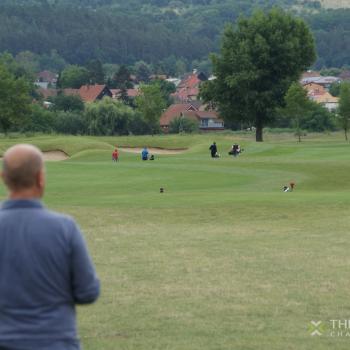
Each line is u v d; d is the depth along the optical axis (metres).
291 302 25.33
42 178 12.13
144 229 43.66
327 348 20.34
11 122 191.75
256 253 34.81
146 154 113.44
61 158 141.25
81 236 11.89
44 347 11.45
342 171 87.12
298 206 51.69
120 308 24.67
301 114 182.62
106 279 29.30
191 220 47.31
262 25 184.88
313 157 110.44
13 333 11.45
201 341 21.00
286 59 183.12
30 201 11.94
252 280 28.83
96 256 34.44
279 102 184.00
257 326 22.45
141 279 29.27
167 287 27.73
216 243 37.97
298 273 30.05
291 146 136.25
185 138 158.62
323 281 28.50
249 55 182.12
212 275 29.83
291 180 81.19
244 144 143.00
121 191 72.56
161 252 35.41
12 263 11.57
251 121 188.12
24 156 11.92
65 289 11.73
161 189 70.88
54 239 11.66
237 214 49.09
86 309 24.56
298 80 189.12
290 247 36.47
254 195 60.53
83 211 51.22
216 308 24.58
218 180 81.44
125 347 20.47
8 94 190.00
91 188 74.69
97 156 124.69
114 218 48.16
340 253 34.62
